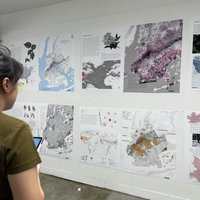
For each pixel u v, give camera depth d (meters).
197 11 2.17
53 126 3.11
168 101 2.34
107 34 2.63
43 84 3.15
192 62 2.21
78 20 2.82
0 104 0.86
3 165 0.76
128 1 2.49
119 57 2.57
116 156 2.66
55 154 3.11
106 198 2.53
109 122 2.69
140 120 2.50
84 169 2.90
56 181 2.97
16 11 3.29
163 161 2.40
